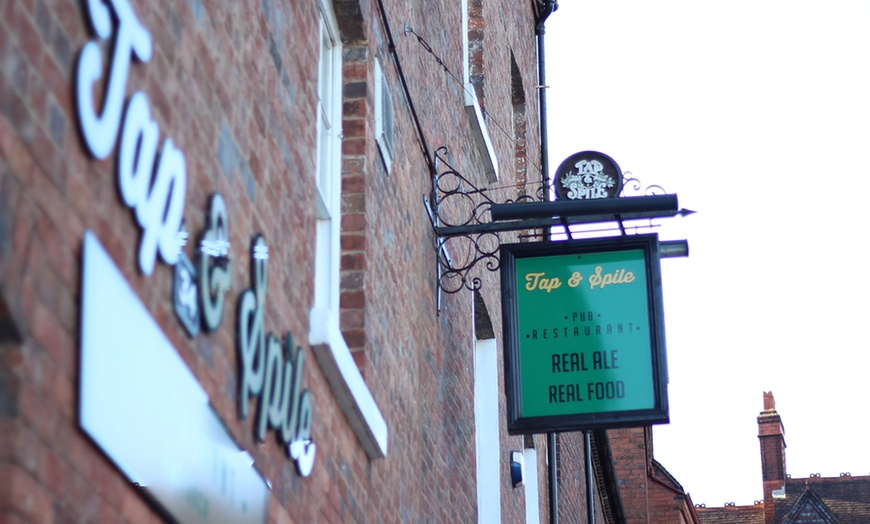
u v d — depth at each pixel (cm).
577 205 1026
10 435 386
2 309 386
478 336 1370
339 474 743
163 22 516
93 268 430
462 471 1127
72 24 434
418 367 979
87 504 426
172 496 481
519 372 1038
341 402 748
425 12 1111
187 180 533
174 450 485
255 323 598
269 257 641
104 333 435
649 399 1020
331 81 844
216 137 572
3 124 388
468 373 1193
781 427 5053
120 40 464
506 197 1566
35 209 404
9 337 392
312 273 720
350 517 761
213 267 554
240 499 552
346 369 729
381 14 910
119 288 446
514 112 1781
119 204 465
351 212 831
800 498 4919
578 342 1041
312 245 725
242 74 615
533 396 1032
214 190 566
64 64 428
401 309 929
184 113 535
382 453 815
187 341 523
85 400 421
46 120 415
